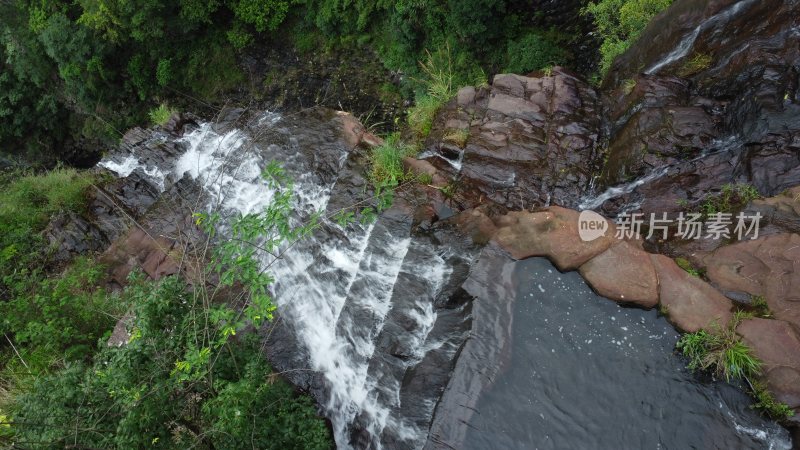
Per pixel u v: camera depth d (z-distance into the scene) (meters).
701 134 5.48
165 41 13.13
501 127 6.48
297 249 6.15
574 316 4.46
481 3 8.60
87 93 13.89
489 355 4.29
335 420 5.05
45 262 8.26
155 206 7.63
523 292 4.61
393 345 4.88
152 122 13.88
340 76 11.93
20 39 12.96
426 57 10.37
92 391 3.47
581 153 6.15
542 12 9.09
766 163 4.88
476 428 3.99
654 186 5.37
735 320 4.15
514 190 5.92
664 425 3.94
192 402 3.83
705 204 5.01
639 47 6.77
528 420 4.00
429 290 5.02
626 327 4.40
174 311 3.90
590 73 8.28
